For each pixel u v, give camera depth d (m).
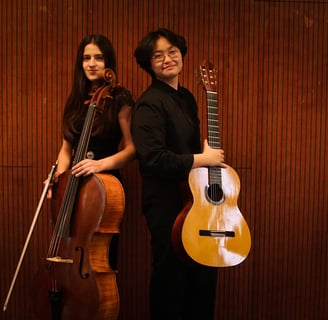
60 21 2.83
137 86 2.89
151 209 2.35
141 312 3.00
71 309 2.19
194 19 2.87
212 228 2.24
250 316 3.05
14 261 2.95
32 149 2.91
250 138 2.95
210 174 2.28
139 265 2.98
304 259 3.04
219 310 3.03
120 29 2.85
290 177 3.00
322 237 3.05
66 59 2.86
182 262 2.26
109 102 2.45
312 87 2.96
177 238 2.21
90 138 2.45
